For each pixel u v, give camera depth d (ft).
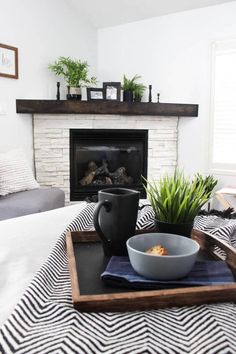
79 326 1.54
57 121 11.48
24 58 10.83
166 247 2.35
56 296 1.83
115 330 1.51
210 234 2.82
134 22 12.94
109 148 12.37
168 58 12.36
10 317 1.56
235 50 10.97
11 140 10.71
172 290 1.80
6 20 10.10
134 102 11.50
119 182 12.64
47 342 1.41
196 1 11.18
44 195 8.91
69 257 2.33
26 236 2.84
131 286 1.97
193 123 12.20
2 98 10.26
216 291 1.83
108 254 2.53
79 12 12.80
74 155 11.93
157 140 12.31
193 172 12.35
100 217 2.51
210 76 11.57
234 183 11.57
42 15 11.30
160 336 1.47
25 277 2.12
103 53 13.91
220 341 1.43
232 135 11.50
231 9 10.85
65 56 12.39
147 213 3.20
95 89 12.25
